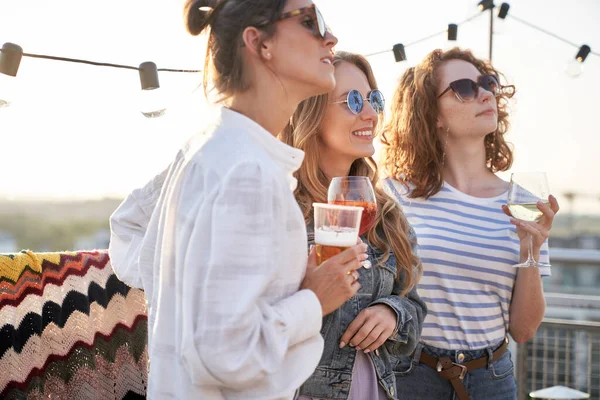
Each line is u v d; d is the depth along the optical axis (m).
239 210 1.33
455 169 2.75
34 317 1.90
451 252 2.52
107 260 2.22
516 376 3.67
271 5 1.48
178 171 1.51
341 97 2.07
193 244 1.34
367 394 1.86
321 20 1.51
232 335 1.29
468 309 2.50
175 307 1.42
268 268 1.34
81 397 2.03
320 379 1.82
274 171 1.40
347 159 2.16
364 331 1.81
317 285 1.48
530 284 2.50
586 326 3.59
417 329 1.98
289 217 1.42
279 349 1.33
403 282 2.06
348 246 1.54
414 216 2.67
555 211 2.44
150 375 1.47
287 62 1.50
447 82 2.69
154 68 2.19
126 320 2.24
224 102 1.59
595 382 3.59
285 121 1.59
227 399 1.39
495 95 2.73
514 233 2.58
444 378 2.47
